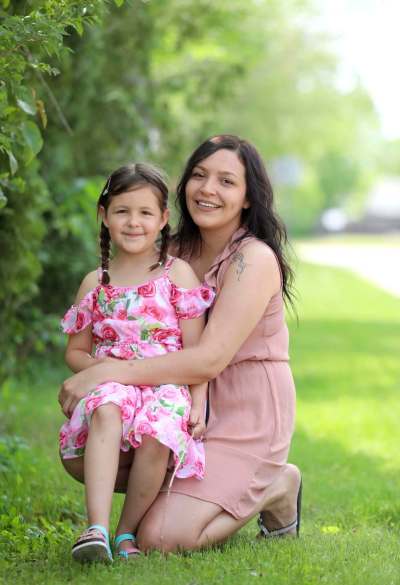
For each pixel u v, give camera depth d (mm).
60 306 10992
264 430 4535
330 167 70188
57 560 4199
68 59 7906
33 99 5258
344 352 14789
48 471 6309
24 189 5805
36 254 7512
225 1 13430
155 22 11391
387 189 85000
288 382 4688
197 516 4297
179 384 4359
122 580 3854
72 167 10305
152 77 12094
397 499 6203
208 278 4656
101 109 10648
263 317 4645
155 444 4184
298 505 4781
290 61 31375
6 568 4113
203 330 4523
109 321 4418
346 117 35562
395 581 4098
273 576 3973
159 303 4422
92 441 4117
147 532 4266
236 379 4605
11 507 5078
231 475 4410
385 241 60031
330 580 4012
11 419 8297
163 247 4508
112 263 4559
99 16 4656
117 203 4406
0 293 6582
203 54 14727
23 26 4215
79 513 5371
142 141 11172
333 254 44125
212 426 4559
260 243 4645
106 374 4289
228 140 4680
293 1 27500
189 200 4688
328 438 8406
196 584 3871
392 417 9461
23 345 9797
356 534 5133
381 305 23531
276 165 47344
